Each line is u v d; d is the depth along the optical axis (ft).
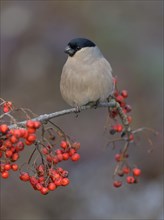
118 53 38.91
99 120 38.65
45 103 39.55
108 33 39.29
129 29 39.47
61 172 22.09
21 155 36.68
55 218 38.55
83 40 29.32
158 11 40.93
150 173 38.70
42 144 21.93
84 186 39.45
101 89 28.71
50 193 39.06
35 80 39.29
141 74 38.19
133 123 38.34
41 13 39.50
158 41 39.29
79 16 39.86
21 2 39.73
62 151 22.52
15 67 38.91
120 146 38.17
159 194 39.22
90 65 28.73
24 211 38.09
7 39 38.78
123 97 26.78
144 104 38.52
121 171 25.67
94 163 38.50
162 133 38.50
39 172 21.90
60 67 39.24
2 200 38.01
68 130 38.42
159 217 38.52
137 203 39.19
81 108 26.81
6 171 21.38
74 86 28.99
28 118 21.30
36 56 38.93
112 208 39.27
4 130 20.36
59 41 39.06
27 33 39.01
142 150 38.55
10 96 39.09
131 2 40.96
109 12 40.29
